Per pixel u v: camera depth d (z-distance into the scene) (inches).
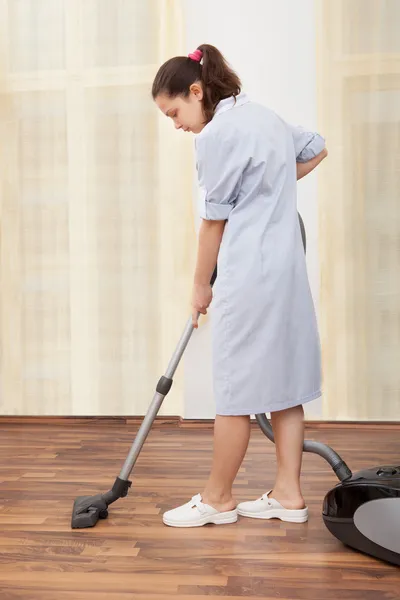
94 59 124.9
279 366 67.7
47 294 128.8
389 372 119.8
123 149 125.3
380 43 117.6
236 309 67.4
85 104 125.7
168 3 122.7
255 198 68.0
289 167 69.8
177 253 124.7
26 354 129.9
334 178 119.5
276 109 121.3
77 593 53.9
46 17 126.0
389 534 57.3
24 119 127.6
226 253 67.9
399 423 119.3
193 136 123.2
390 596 52.8
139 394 127.3
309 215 120.5
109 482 87.0
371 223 119.2
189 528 68.6
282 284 67.8
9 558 61.1
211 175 66.8
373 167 118.7
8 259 129.5
